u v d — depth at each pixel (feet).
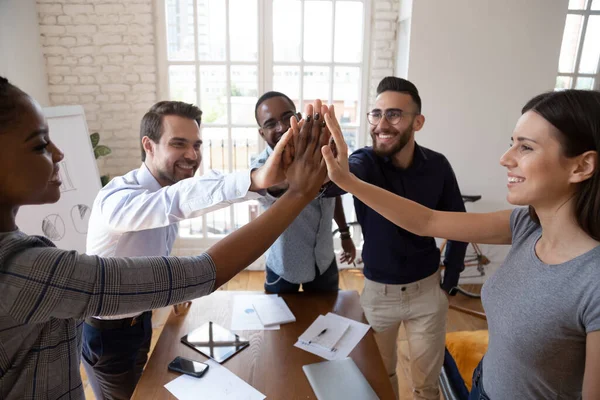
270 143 5.98
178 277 2.27
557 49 10.71
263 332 4.97
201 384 4.07
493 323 3.33
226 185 3.38
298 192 2.86
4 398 2.24
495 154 11.27
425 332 5.85
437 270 5.99
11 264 2.01
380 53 12.00
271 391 4.00
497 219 3.78
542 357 2.95
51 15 11.23
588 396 2.66
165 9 11.45
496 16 10.49
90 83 11.71
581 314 2.72
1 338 2.12
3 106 2.01
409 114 5.31
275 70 12.03
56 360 2.40
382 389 4.09
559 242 2.98
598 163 2.69
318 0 11.61
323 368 4.29
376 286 5.94
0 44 9.61
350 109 12.49
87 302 2.06
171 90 12.07
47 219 7.80
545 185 2.87
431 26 10.53
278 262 6.03
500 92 10.91
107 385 5.11
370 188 3.76
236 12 11.57
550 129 2.78
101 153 10.85
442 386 6.49
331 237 6.34
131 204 3.89
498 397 3.30
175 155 4.73
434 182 5.75
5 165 2.07
